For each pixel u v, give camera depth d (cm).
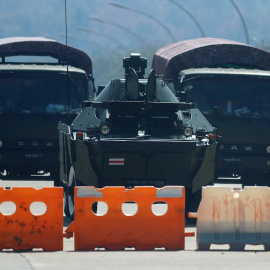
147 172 5797
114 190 4631
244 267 4059
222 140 7531
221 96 7500
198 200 5853
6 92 7675
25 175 7825
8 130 7681
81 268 4012
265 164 7562
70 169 5947
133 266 4069
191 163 5769
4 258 4331
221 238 4634
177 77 7894
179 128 5862
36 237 4625
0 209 6166
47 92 7681
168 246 4650
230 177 8125
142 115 5878
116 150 5666
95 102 5975
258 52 8031
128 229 4638
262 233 4647
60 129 6412
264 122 7538
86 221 4628
